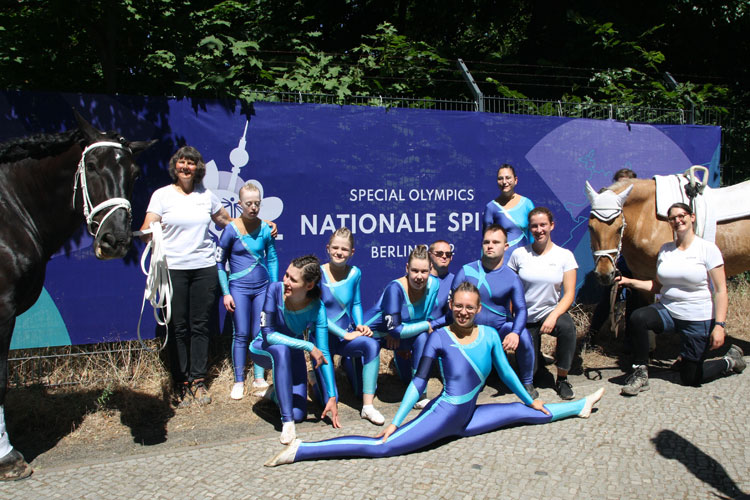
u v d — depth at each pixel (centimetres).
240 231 469
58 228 370
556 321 469
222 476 336
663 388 483
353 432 403
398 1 1071
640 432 393
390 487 321
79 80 636
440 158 615
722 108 806
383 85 751
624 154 708
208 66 576
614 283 511
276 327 413
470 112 627
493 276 467
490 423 390
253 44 602
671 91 809
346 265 453
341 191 574
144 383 475
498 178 548
